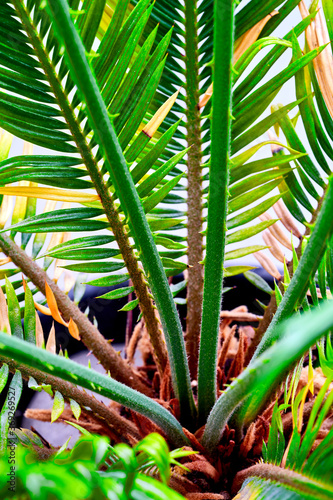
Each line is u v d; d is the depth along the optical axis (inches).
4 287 29.7
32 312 24.5
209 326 23.3
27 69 20.8
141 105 22.3
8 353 11.8
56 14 13.9
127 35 20.5
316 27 27.0
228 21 14.2
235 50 26.2
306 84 27.0
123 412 37.9
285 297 20.9
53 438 38.1
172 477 23.3
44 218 23.3
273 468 16.9
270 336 22.0
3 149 27.3
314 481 13.5
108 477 10.8
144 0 20.2
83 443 12.1
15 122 21.9
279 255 33.4
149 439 10.1
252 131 26.0
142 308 28.7
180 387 26.6
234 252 30.8
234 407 20.3
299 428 17.9
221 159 17.8
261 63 24.6
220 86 15.8
